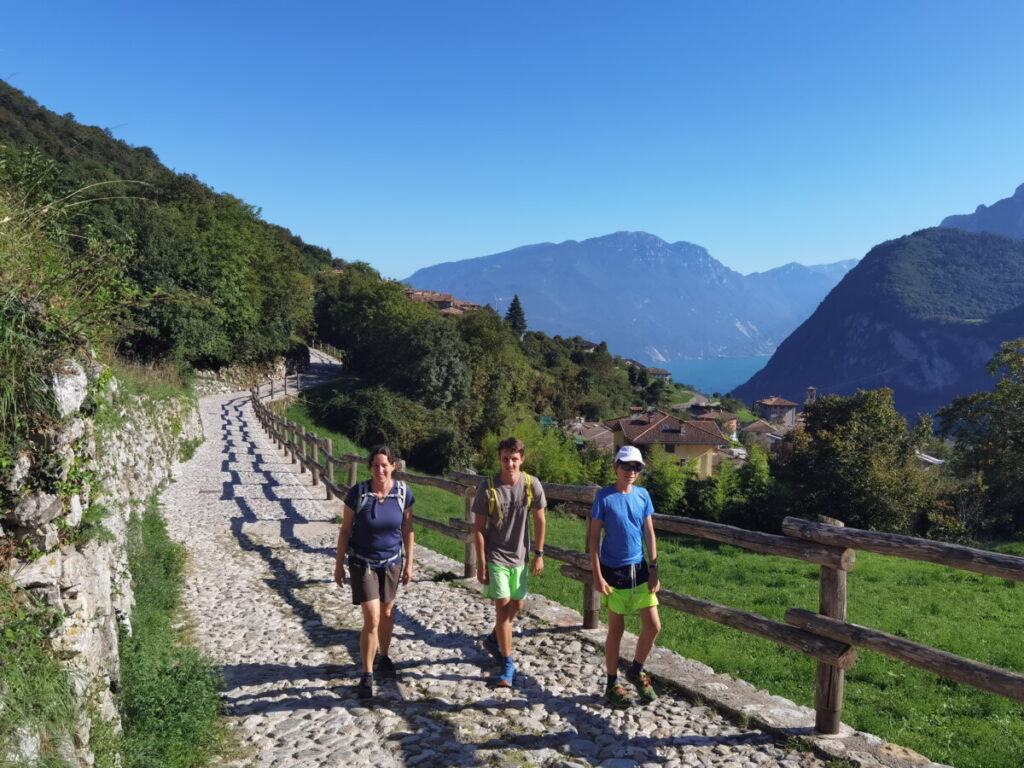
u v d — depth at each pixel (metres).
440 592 7.59
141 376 20.95
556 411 79.56
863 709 5.61
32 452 3.34
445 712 4.51
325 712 4.53
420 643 5.93
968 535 30.09
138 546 8.22
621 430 72.69
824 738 3.92
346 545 4.99
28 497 3.19
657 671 5.01
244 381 49.69
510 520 4.90
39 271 3.96
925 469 37.03
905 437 39.19
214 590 7.96
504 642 4.96
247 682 5.14
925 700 6.01
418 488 24.34
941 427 42.34
